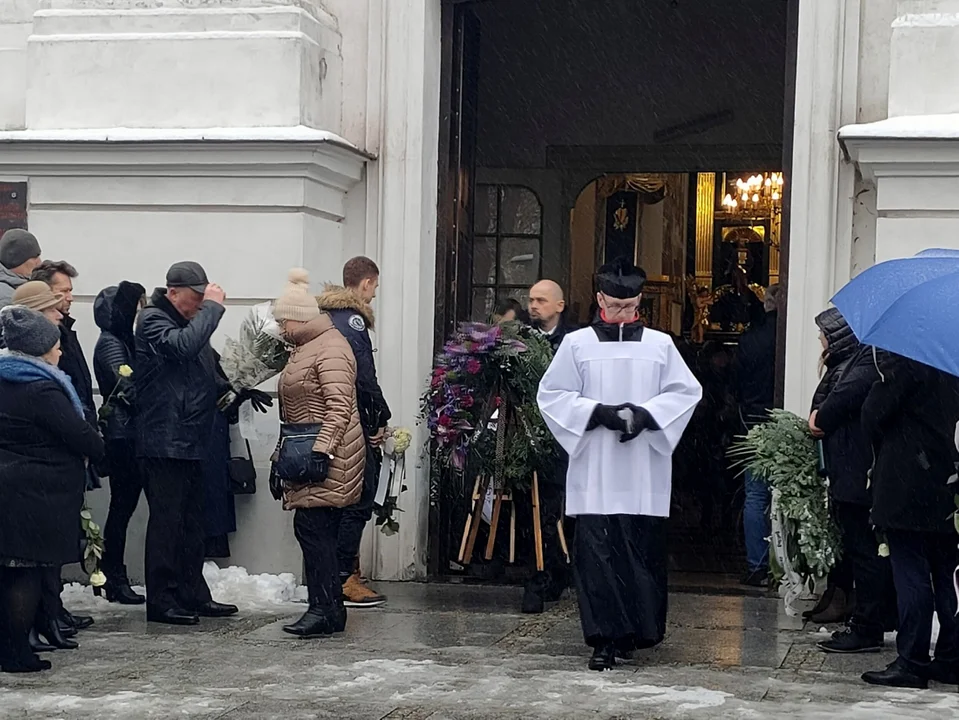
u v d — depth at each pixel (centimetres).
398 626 779
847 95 857
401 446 845
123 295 825
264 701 614
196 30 892
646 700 617
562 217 1338
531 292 861
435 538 933
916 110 813
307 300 738
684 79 1327
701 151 1336
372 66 929
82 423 659
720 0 1287
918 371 631
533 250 1338
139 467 825
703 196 1498
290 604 852
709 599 879
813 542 739
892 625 721
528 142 1339
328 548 755
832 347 734
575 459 690
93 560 727
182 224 888
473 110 986
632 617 678
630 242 1434
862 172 837
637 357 690
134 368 819
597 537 678
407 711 598
